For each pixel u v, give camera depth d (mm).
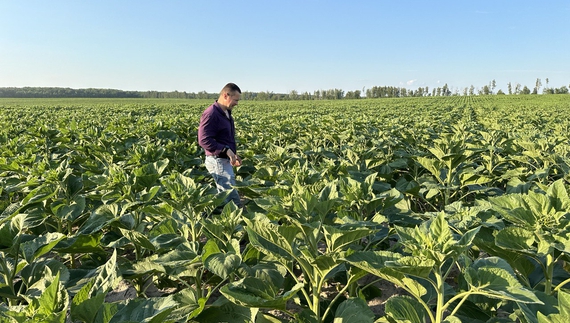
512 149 8602
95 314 2098
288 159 7027
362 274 2912
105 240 4285
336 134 11562
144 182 4637
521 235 2879
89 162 7125
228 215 3514
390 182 7402
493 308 3207
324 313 3264
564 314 1877
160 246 3432
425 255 2258
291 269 3172
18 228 3182
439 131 14898
